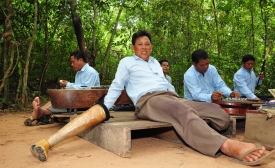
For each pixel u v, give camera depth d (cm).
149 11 867
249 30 884
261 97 511
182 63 834
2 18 703
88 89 394
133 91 359
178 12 790
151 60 378
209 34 837
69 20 784
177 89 856
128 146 287
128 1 902
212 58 738
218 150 280
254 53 868
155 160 276
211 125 378
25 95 673
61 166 259
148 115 331
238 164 263
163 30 865
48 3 807
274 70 828
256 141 332
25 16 754
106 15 1027
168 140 364
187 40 839
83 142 351
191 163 266
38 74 907
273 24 834
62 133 296
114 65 1080
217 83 457
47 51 838
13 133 408
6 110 639
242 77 537
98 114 312
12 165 263
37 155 274
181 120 299
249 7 829
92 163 266
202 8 819
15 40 679
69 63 940
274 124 312
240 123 484
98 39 998
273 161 273
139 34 366
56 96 391
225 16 810
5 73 648
